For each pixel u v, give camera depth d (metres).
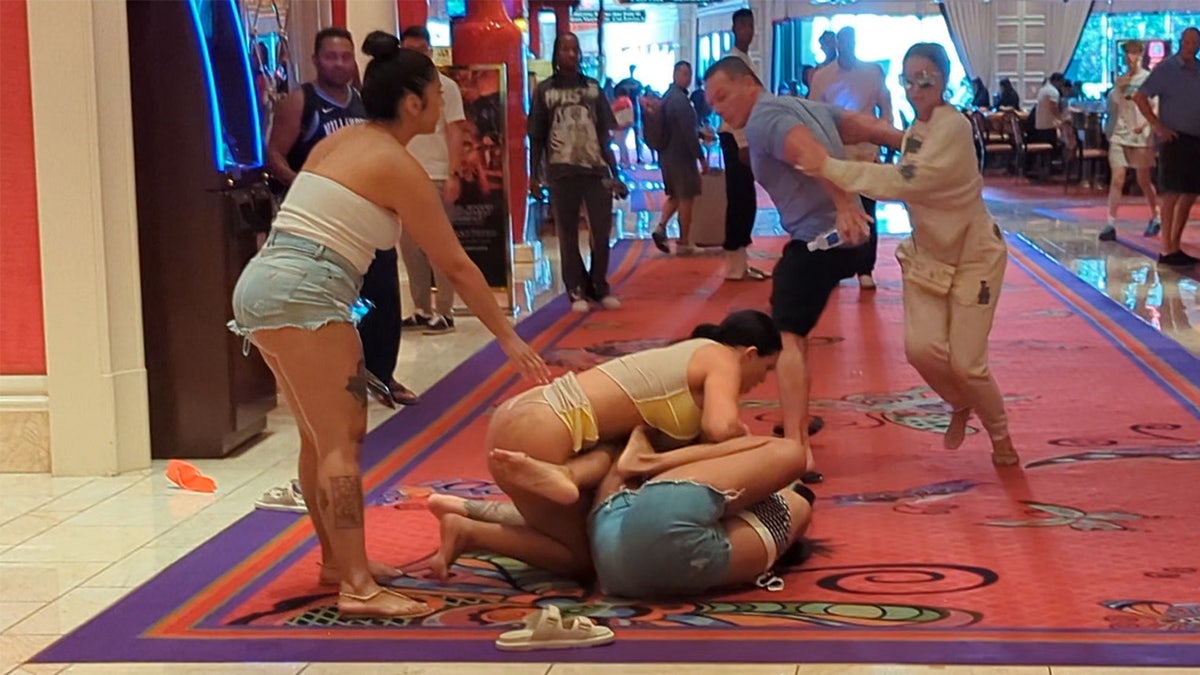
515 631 3.90
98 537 5.12
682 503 4.15
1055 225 16.12
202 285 6.22
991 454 6.11
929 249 5.57
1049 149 23.66
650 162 29.73
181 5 6.09
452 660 3.80
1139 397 7.19
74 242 5.94
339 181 4.06
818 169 5.41
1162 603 4.12
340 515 4.14
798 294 5.69
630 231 16.91
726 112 5.74
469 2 13.02
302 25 9.85
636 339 9.29
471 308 4.20
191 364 6.27
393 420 6.98
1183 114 11.91
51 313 5.98
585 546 4.45
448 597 4.34
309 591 4.43
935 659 3.70
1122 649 3.74
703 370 4.40
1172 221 12.23
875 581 4.39
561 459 4.30
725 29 30.14
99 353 5.99
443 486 5.71
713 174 14.70
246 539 5.02
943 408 7.05
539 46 20.52
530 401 4.37
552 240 15.98
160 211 6.20
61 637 4.07
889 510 5.24
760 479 4.26
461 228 10.47
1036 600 4.17
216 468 6.16
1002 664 3.66
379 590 4.20
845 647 3.80
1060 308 10.14
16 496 5.73
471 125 10.42
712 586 4.25
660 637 3.91
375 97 4.14
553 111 10.35
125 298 6.05
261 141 6.75
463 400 7.43
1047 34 27.98
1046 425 6.62
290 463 6.23
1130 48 14.25
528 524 4.43
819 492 5.54
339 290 4.06
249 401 6.57
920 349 5.62
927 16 28.31
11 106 5.93
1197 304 10.15
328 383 4.06
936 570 4.49
